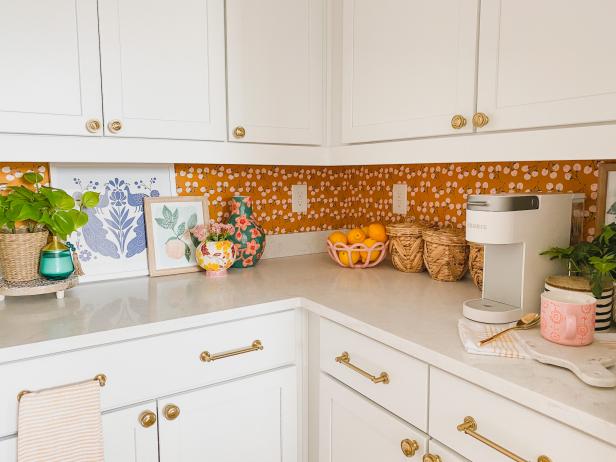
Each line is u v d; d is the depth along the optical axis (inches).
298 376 55.5
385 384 43.6
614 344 36.6
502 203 41.7
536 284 44.1
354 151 62.4
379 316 46.3
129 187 64.4
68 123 48.6
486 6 44.1
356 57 60.1
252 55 59.6
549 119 39.8
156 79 53.3
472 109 46.0
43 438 39.6
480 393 34.4
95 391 41.7
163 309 49.1
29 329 42.9
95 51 49.5
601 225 48.8
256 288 57.7
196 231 64.4
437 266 60.8
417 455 40.4
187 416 48.0
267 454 54.3
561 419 28.7
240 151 60.2
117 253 63.4
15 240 50.3
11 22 45.1
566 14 38.1
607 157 36.6
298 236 80.6
